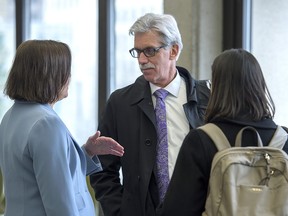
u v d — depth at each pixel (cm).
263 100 355
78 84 907
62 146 372
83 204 399
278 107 643
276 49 650
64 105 926
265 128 354
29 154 370
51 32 948
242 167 336
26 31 980
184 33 679
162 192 450
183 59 682
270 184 338
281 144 352
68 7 921
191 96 474
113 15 855
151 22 461
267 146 348
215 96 356
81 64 904
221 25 693
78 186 399
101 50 855
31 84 384
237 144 343
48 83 385
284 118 639
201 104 479
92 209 416
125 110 482
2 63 1005
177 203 345
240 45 678
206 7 678
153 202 452
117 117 485
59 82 391
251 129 348
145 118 471
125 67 845
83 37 901
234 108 348
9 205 386
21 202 377
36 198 375
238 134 345
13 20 995
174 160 457
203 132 348
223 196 333
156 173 455
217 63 359
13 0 990
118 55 853
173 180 352
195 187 342
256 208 329
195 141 347
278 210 330
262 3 670
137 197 460
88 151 439
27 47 387
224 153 335
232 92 350
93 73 888
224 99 350
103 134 493
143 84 487
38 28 968
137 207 459
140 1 819
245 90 351
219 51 692
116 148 438
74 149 393
